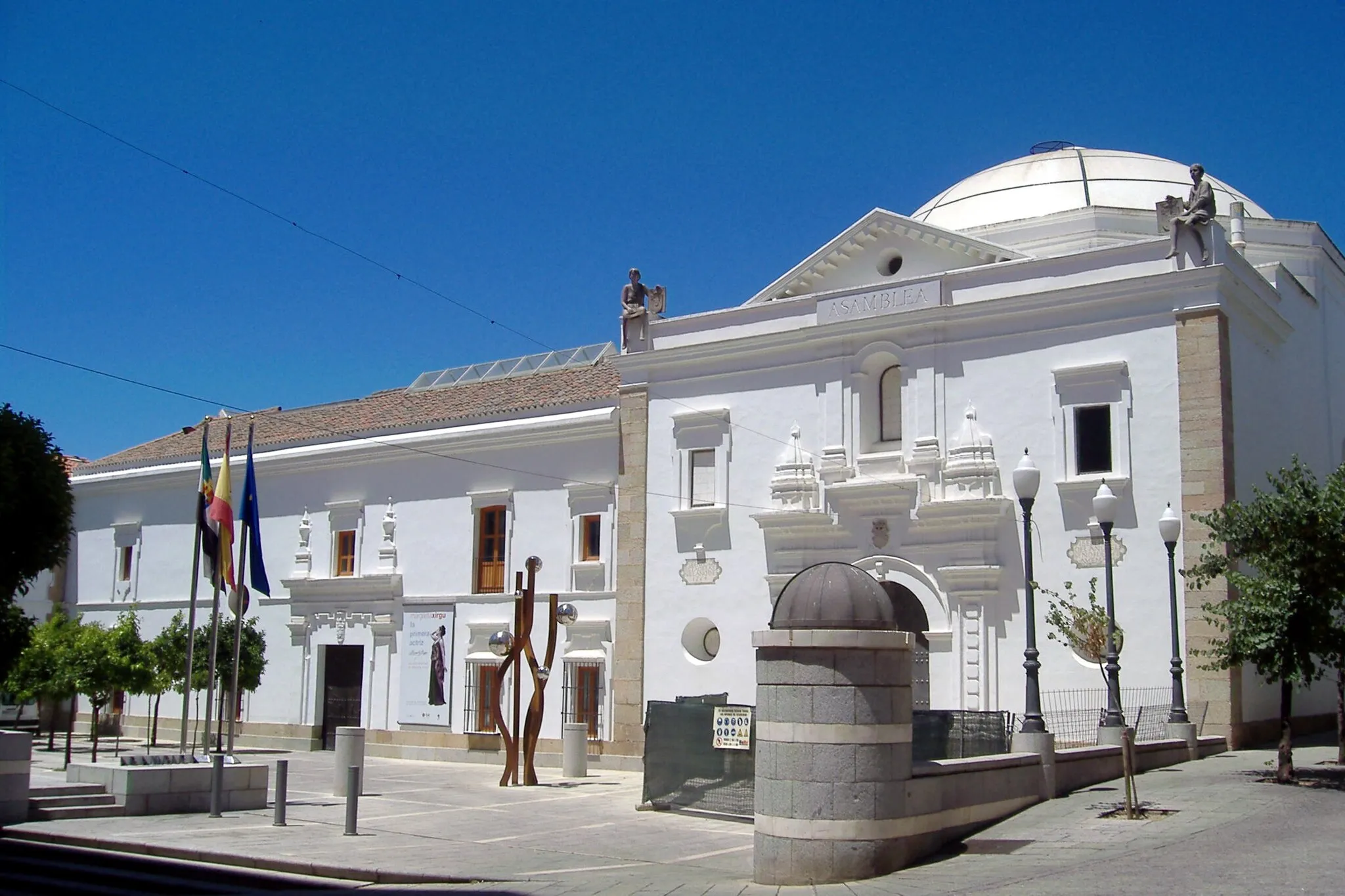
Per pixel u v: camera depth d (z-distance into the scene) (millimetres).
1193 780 17766
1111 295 23578
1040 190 33062
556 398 32750
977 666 23922
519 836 18172
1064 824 14961
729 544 27656
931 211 34781
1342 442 29828
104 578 41750
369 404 39875
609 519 30141
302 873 15461
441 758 31797
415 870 15039
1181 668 20609
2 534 16875
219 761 19938
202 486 24094
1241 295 23672
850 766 13336
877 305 26453
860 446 26234
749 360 28000
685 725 20812
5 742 18391
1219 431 22250
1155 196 32312
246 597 26172
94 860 16312
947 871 13008
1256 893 10805
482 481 32656
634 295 30016
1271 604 16906
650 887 13633
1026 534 17766
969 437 24672
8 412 17297
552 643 25656
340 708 34656
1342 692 19234
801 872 13266
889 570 25344
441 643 32406
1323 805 15305
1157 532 22656
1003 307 24719
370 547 34656
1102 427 23609
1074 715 22906
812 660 13570
